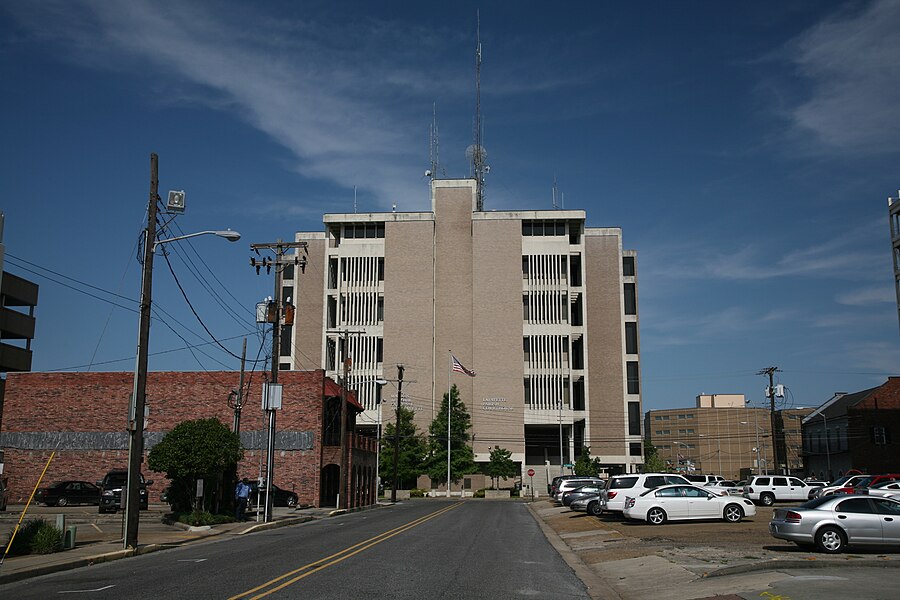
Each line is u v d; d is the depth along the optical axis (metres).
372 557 19.28
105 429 50.25
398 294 107.56
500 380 103.81
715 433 150.88
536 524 36.22
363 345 106.56
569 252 107.19
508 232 108.12
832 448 84.38
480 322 105.50
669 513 31.91
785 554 19.78
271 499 33.88
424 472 95.38
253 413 49.50
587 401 102.88
